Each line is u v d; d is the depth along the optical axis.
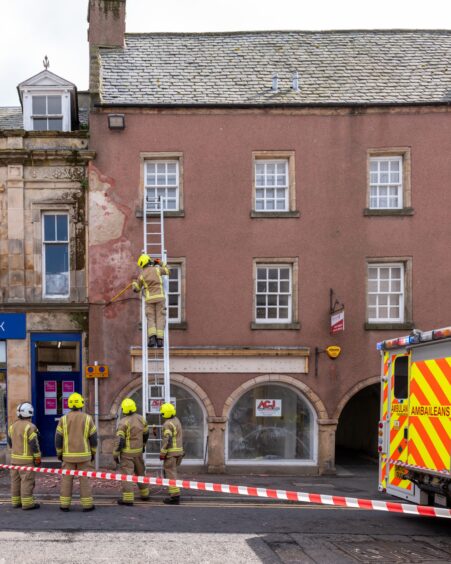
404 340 9.10
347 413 19.78
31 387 14.42
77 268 14.55
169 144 14.55
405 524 9.02
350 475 14.20
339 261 14.53
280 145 14.62
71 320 14.40
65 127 15.37
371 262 14.63
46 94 15.41
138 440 10.11
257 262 14.55
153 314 13.09
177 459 10.37
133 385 14.10
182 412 14.42
